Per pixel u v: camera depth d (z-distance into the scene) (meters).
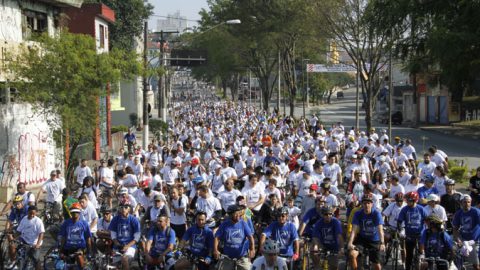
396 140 31.00
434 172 22.03
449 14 50.62
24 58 27.67
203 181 19.25
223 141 37.81
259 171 21.48
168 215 16.70
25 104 31.45
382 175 21.69
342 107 137.25
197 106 108.00
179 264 13.82
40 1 33.12
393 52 49.78
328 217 13.81
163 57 49.41
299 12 60.59
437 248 13.95
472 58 50.75
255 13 67.94
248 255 13.40
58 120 28.52
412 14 48.41
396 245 15.93
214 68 104.25
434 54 49.56
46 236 20.58
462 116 82.50
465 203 14.98
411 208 15.58
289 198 17.45
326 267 13.72
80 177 24.11
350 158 27.00
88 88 27.22
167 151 31.42
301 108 124.56
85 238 14.59
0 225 22.25
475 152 49.81
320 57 78.75
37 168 32.72
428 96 86.81
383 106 103.00
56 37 28.42
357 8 46.31
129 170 22.08
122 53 29.31
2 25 29.45
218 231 13.40
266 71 83.38
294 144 32.69
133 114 70.31
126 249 14.55
